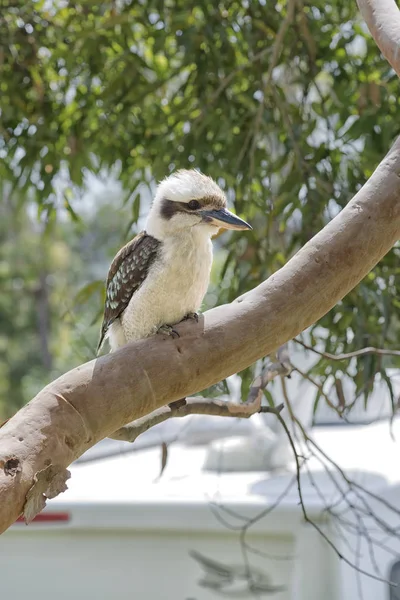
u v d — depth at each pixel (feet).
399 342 29.17
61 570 24.88
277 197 27.99
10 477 12.21
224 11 32.17
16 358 97.76
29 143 34.63
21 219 86.84
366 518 23.95
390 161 14.53
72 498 24.76
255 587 23.36
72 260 95.96
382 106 29.71
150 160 34.06
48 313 96.78
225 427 31.40
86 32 31.24
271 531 23.20
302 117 30.76
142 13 32.78
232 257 27.76
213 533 23.66
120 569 24.45
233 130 30.81
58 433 12.92
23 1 34.83
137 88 32.27
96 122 35.65
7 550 25.30
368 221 14.26
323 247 14.30
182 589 24.02
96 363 13.67
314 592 22.89
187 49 30.50
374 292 26.78
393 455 27.45
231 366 14.33
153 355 13.83
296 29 30.68
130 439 16.97
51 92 36.17
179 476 26.68
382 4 16.67
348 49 33.68
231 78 29.84
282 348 20.33
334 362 26.78
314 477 25.26
